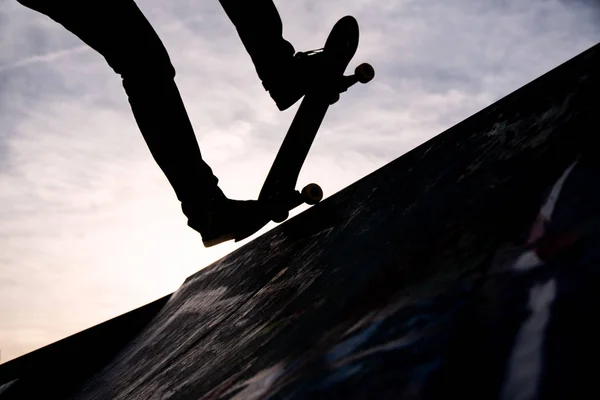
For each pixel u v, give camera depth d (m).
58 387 3.03
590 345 0.50
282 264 1.65
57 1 1.43
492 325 0.61
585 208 0.69
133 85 1.56
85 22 1.47
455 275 0.77
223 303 1.88
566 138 0.87
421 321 0.71
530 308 0.60
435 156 1.29
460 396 0.55
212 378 1.13
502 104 1.18
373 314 0.83
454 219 0.95
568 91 0.99
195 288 2.68
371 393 0.64
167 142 1.59
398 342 0.70
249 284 1.80
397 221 1.16
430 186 1.17
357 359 0.73
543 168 0.85
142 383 1.70
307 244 1.59
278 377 0.86
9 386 3.21
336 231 1.45
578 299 0.56
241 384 0.95
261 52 1.63
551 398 0.48
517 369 0.53
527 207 0.79
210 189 1.63
